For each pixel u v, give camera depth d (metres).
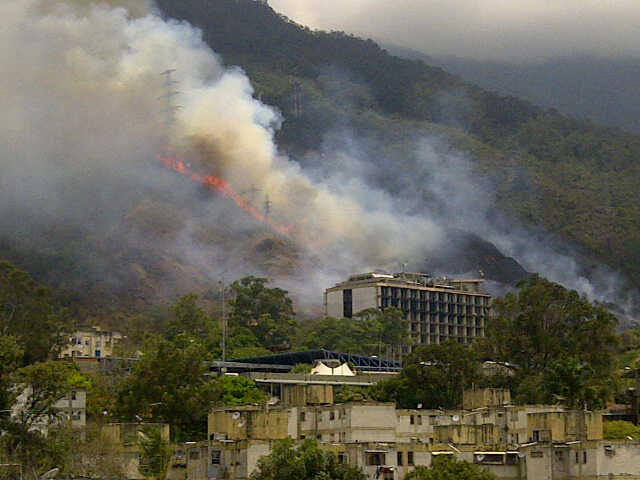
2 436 145.12
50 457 142.25
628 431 161.50
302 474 125.50
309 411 158.62
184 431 181.75
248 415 153.62
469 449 145.88
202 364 199.00
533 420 144.75
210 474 139.88
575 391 174.50
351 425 154.75
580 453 132.88
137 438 153.12
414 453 137.25
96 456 143.62
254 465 136.00
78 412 175.50
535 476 134.50
